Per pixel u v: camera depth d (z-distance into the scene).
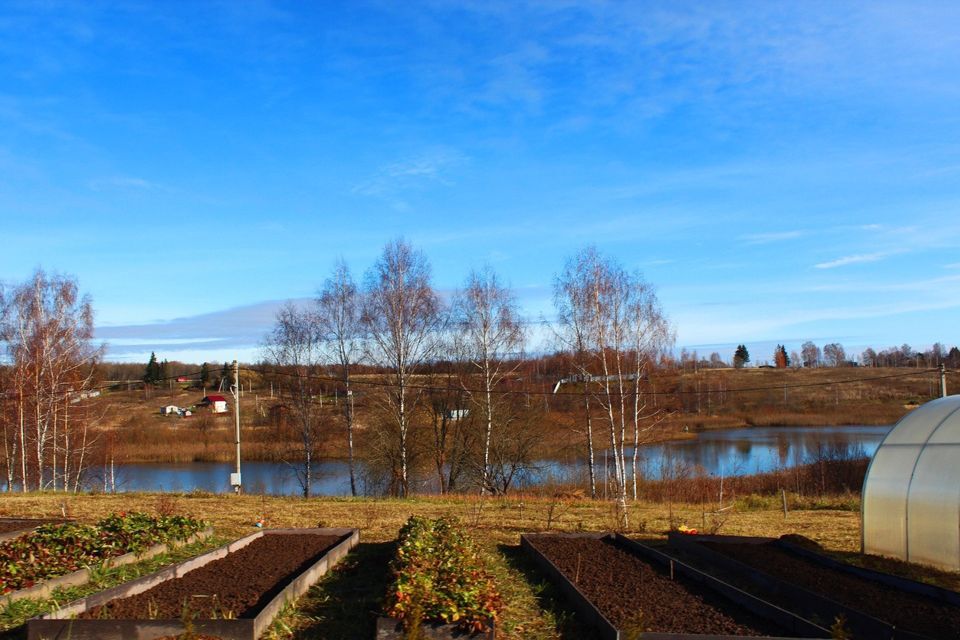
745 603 8.57
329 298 31.34
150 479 35.94
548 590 9.89
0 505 19.41
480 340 31.20
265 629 7.81
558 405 38.16
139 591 9.19
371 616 8.52
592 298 29.11
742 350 112.62
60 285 32.53
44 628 7.15
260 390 50.88
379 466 32.47
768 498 22.55
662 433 37.31
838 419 53.19
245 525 15.99
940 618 8.15
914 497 11.60
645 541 14.45
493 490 33.09
